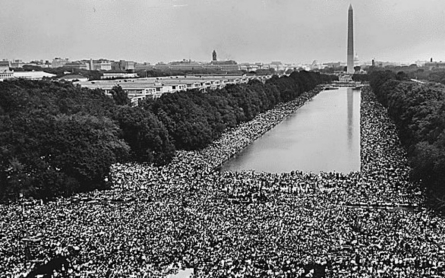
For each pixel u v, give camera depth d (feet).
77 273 362.74
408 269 355.15
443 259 370.32
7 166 592.19
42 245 413.39
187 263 372.79
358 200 530.27
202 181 626.64
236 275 351.25
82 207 518.37
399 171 654.53
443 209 494.18
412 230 428.15
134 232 430.20
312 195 550.77
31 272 368.07
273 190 577.02
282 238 409.49
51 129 643.45
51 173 593.01
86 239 419.54
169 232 428.15
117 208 509.35
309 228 430.61
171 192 572.92
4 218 483.10
